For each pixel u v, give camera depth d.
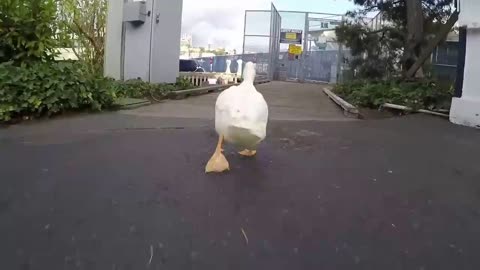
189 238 2.93
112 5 11.82
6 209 3.30
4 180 3.89
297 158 4.81
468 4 7.55
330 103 11.57
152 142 5.39
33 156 4.68
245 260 2.69
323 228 3.13
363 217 3.33
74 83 7.54
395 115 8.86
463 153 5.32
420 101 8.95
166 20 12.05
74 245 2.81
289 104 10.95
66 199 3.51
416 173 4.43
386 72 14.05
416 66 11.48
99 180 3.94
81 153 4.83
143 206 3.40
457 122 7.60
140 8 11.31
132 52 11.68
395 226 3.20
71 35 11.34
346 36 14.49
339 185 3.99
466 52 7.61
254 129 3.82
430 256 2.79
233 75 20.33
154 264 2.62
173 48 12.59
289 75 26.44
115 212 3.28
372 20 14.83
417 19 12.16
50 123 6.71
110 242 2.85
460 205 3.61
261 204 3.50
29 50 7.79
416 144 5.75
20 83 6.84
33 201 3.46
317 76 25.78
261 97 4.07
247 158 4.71
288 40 26.27
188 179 4.00
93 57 13.45
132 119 7.19
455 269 2.65
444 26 11.48
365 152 5.21
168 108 8.88
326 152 5.14
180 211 3.32
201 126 6.58
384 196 3.76
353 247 2.88
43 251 2.73
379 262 2.71
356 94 10.48
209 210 3.36
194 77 18.34
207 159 4.64
